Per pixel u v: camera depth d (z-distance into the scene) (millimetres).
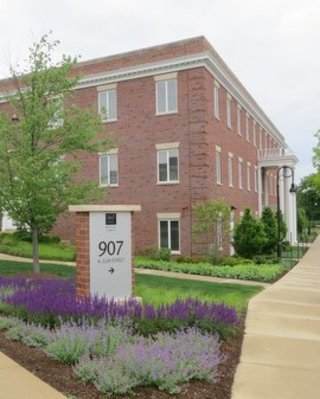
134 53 24719
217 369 5746
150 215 23906
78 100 26031
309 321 9219
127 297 8594
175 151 23469
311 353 6875
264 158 36469
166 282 14398
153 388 4938
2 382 5051
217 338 6586
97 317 6789
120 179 24781
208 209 21219
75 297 8102
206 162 22781
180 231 23000
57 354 5641
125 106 24797
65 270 16312
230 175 27719
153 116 24047
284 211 40875
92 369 5031
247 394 5148
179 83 23375
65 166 14039
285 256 27109
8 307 8102
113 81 25094
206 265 19047
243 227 23094
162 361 5125
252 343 7375
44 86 14297
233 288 13695
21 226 14945
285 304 11172
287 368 6129
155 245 23672
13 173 13461
